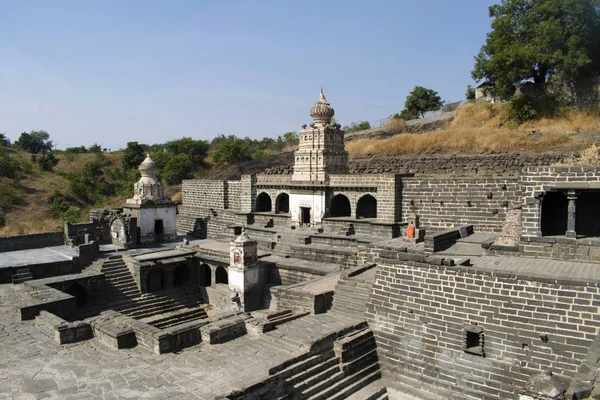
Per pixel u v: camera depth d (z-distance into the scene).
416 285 21.97
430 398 20.42
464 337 20.34
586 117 46.81
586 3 46.62
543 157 39.91
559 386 12.06
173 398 15.76
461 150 48.53
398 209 34.84
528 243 23.77
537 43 48.91
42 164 77.31
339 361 20.95
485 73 56.25
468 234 30.39
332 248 33.69
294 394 18.09
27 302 27.17
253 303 32.50
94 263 35.09
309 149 40.06
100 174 80.38
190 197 54.25
